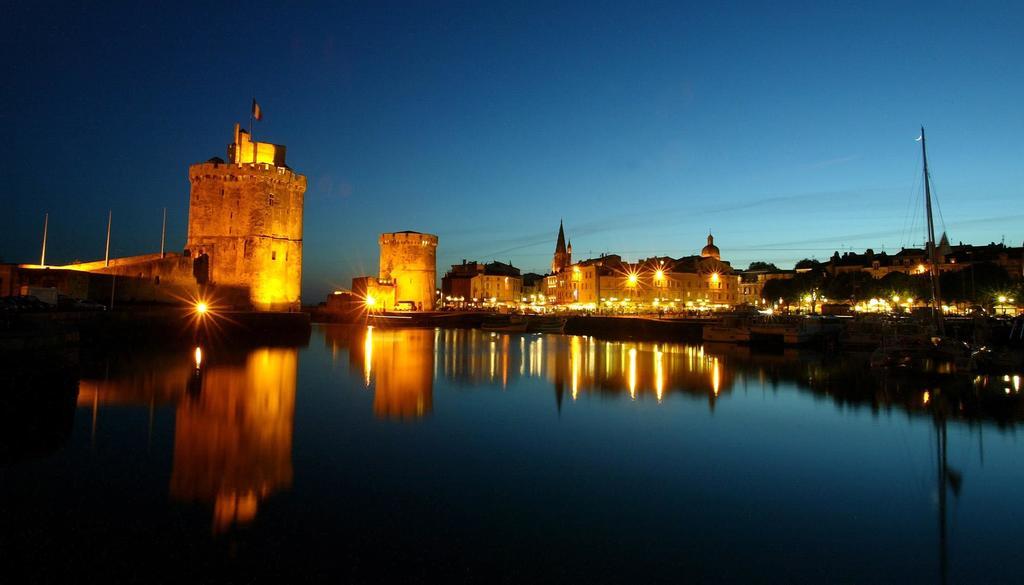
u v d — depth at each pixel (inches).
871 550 367.2
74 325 1339.8
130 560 322.7
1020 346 1667.1
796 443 640.4
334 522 386.3
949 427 729.0
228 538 355.9
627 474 514.0
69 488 433.1
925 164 1643.7
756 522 409.4
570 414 788.0
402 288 4239.7
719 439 653.3
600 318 3021.7
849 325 2070.6
